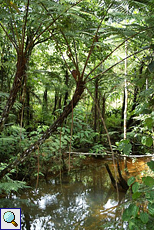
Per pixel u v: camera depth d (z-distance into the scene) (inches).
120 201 133.9
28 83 112.0
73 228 104.9
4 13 75.6
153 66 76.9
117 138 296.7
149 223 63.0
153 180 63.2
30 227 106.9
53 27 81.7
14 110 184.5
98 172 198.8
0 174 87.8
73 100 79.7
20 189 156.2
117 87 103.6
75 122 208.5
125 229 93.0
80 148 258.8
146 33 86.6
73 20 84.9
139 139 164.2
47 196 146.9
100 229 100.3
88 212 122.4
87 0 92.1
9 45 187.9
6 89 166.7
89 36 91.3
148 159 207.6
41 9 76.5
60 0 74.3
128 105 313.6
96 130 288.0
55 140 188.7
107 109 386.3
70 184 169.6
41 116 251.8
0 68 161.0
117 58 234.1
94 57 166.6
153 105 88.4
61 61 162.1
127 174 175.3
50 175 188.1
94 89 229.5
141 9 91.1
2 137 158.9
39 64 262.4
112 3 78.1
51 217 117.0
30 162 175.2
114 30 81.1
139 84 88.4
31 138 185.0
